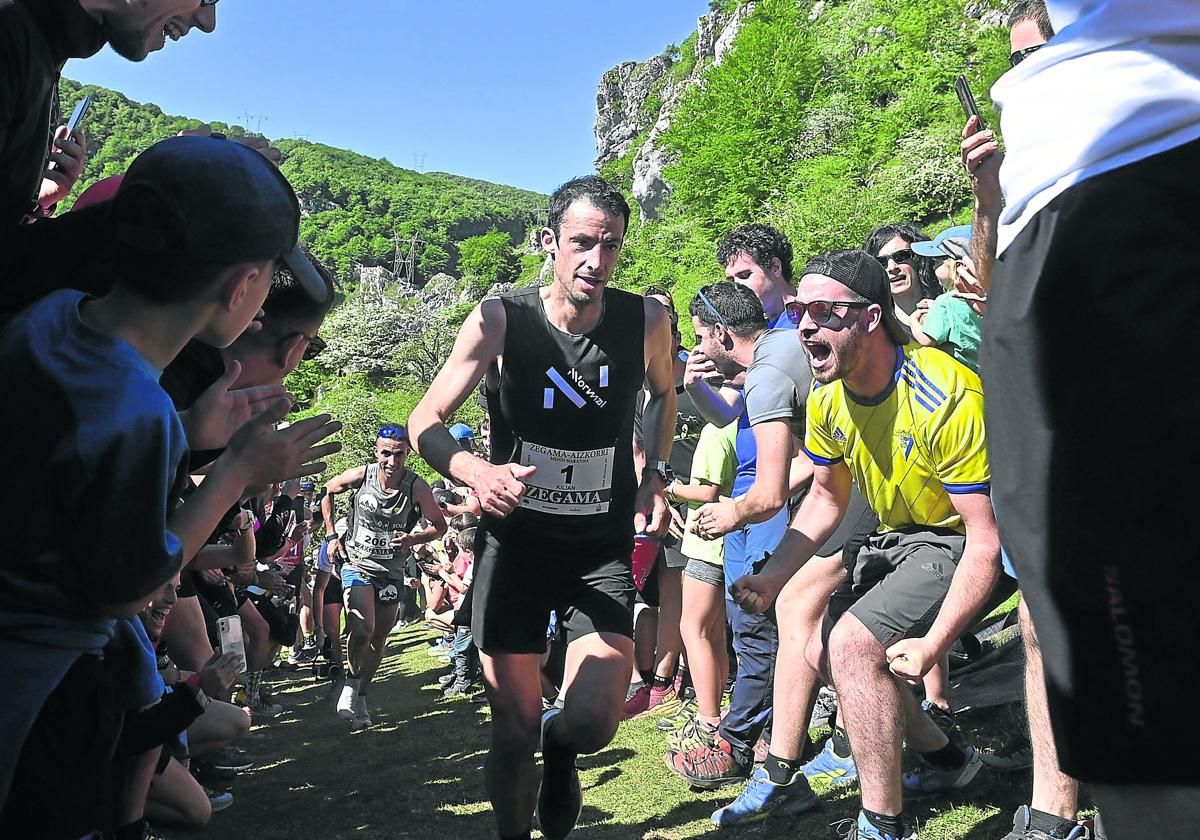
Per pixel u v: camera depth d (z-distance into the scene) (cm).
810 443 321
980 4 5125
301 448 181
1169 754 95
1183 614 95
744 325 453
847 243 3594
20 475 149
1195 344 98
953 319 334
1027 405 108
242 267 161
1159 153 105
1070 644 101
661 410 365
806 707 361
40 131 189
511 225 19488
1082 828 275
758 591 321
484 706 672
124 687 187
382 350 6234
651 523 352
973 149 245
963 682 457
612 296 344
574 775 333
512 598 332
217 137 168
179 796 327
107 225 168
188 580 386
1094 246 104
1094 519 100
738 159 5519
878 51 5688
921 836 324
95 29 187
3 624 151
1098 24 113
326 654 907
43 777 156
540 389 333
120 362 154
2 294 179
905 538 305
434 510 692
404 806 441
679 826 377
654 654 570
